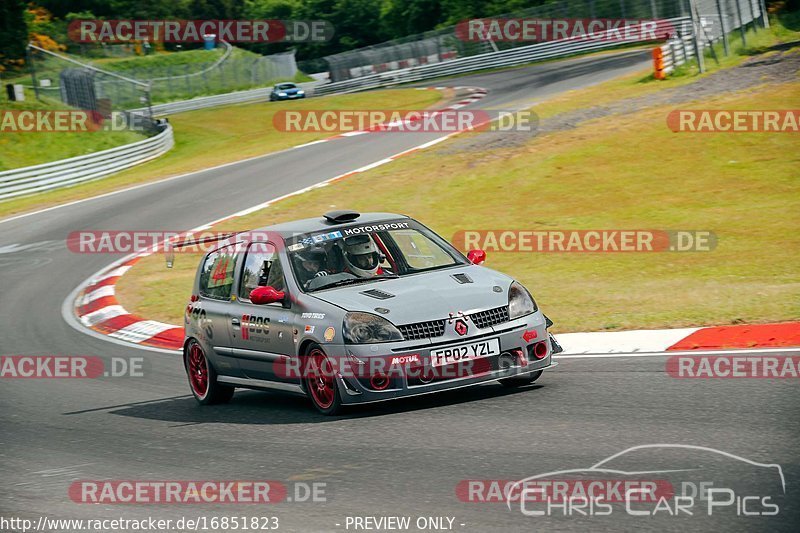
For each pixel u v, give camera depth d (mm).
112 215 83375
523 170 72000
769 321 31406
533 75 156750
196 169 104562
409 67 194625
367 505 17297
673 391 23672
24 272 65688
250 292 28203
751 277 41250
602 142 75375
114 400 32125
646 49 162875
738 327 30812
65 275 63469
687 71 108625
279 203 77188
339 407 24688
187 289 54312
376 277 26516
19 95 147000
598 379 26109
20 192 107750
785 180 60625
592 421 21484
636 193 62562
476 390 26578
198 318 30219
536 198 64750
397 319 23844
